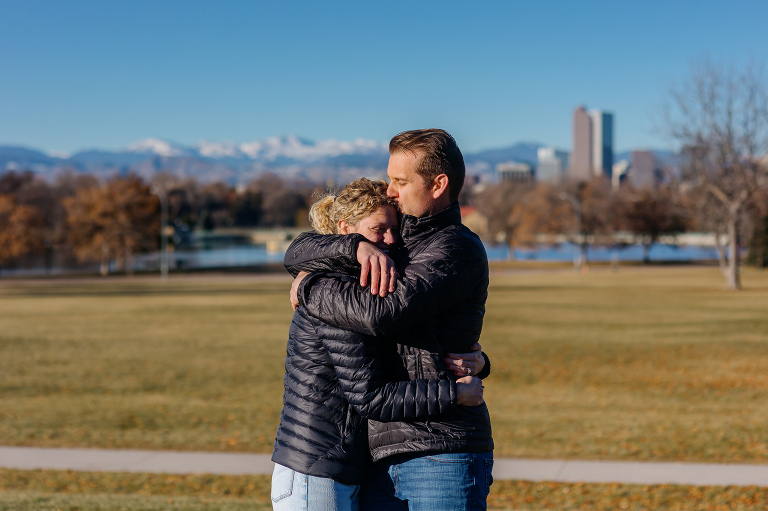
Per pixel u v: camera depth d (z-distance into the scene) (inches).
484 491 108.4
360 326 100.8
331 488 105.3
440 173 110.3
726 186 1736.0
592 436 373.7
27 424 412.2
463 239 108.7
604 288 1838.1
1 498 235.3
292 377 109.7
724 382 559.2
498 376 599.5
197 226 6220.5
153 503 231.3
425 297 100.9
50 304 1422.2
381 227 112.6
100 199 3036.4
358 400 102.5
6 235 3078.2
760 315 1107.9
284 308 1317.7
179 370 637.9
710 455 327.0
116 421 422.6
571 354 722.8
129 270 3186.5
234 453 339.0
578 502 254.2
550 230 3752.5
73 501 230.4
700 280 2202.3
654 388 538.6
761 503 248.2
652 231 3661.4
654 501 253.4
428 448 104.3
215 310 1278.3
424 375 106.7
